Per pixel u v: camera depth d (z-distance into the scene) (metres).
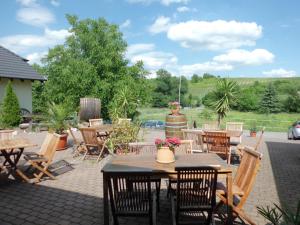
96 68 22.44
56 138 6.00
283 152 9.73
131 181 3.35
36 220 4.08
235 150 7.74
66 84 21.92
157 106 50.31
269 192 5.36
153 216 3.53
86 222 4.02
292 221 2.68
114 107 12.36
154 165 3.81
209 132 6.87
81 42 23.69
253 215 4.25
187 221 3.88
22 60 19.03
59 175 6.41
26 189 5.41
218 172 3.62
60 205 4.63
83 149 8.62
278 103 39.34
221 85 12.58
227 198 3.73
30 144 5.68
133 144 5.64
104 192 3.50
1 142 5.84
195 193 3.42
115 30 23.92
